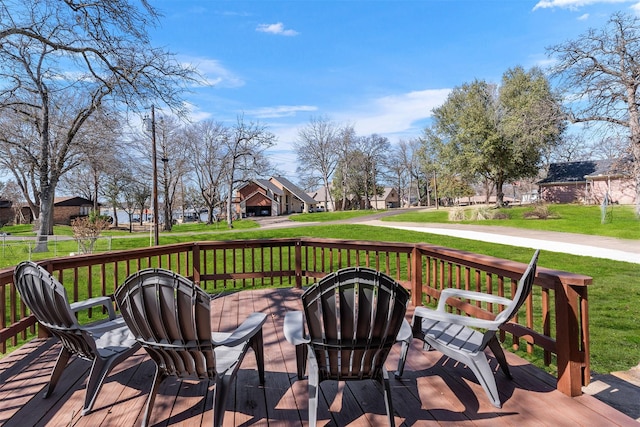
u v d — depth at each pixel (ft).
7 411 6.95
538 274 8.20
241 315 13.67
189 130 103.30
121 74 22.86
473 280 23.44
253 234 60.85
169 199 108.06
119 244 53.98
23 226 109.91
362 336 6.00
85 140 50.47
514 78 86.94
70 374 8.67
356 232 55.77
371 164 165.27
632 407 8.18
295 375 8.46
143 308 5.96
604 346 12.21
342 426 6.44
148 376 8.50
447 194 118.21
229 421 6.61
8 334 9.73
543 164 106.42
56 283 6.56
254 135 96.22
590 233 44.80
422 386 7.93
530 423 6.45
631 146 54.13
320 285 5.85
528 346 9.07
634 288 19.74
